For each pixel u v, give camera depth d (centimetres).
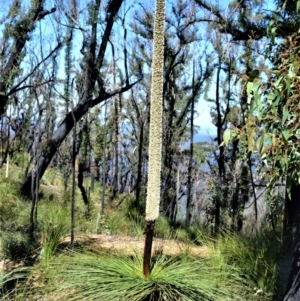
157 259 370
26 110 1195
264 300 386
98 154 1290
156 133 320
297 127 224
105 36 933
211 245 500
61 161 1257
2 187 917
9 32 848
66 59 756
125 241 636
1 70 882
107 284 321
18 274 403
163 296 310
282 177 267
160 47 311
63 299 333
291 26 329
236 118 889
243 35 784
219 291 334
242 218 1019
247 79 236
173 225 800
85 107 945
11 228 552
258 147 227
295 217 504
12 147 1439
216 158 1041
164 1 307
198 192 1308
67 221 641
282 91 217
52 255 451
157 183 325
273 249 481
